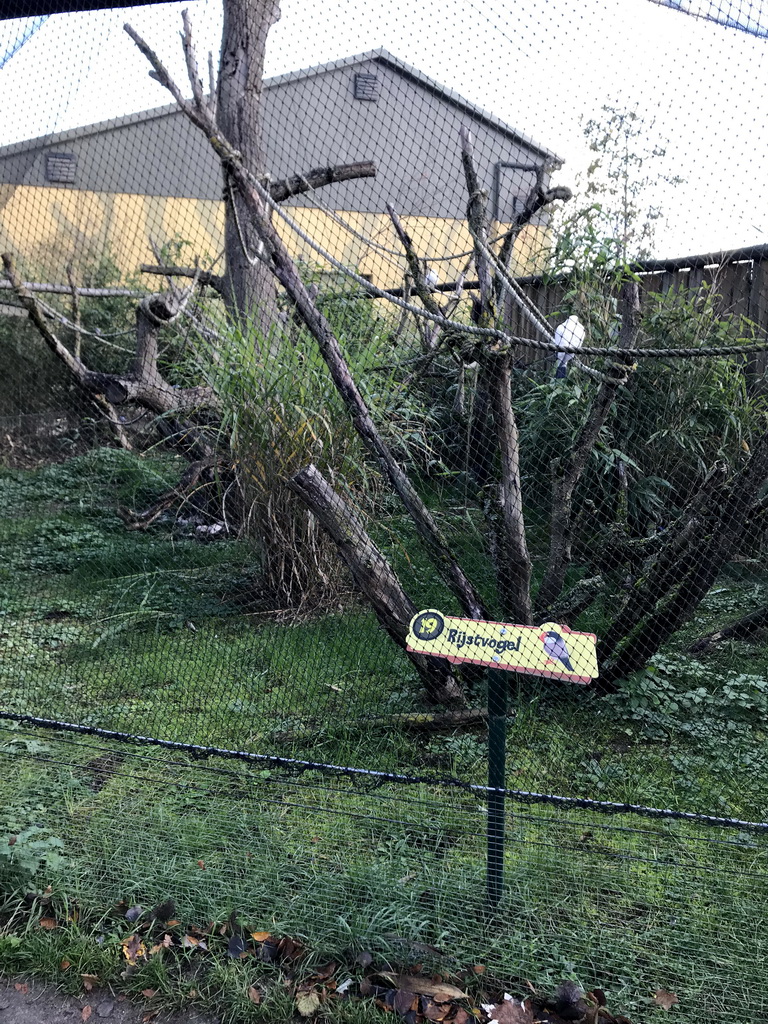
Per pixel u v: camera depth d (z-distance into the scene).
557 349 3.10
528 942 2.52
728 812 3.22
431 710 3.92
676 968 2.44
